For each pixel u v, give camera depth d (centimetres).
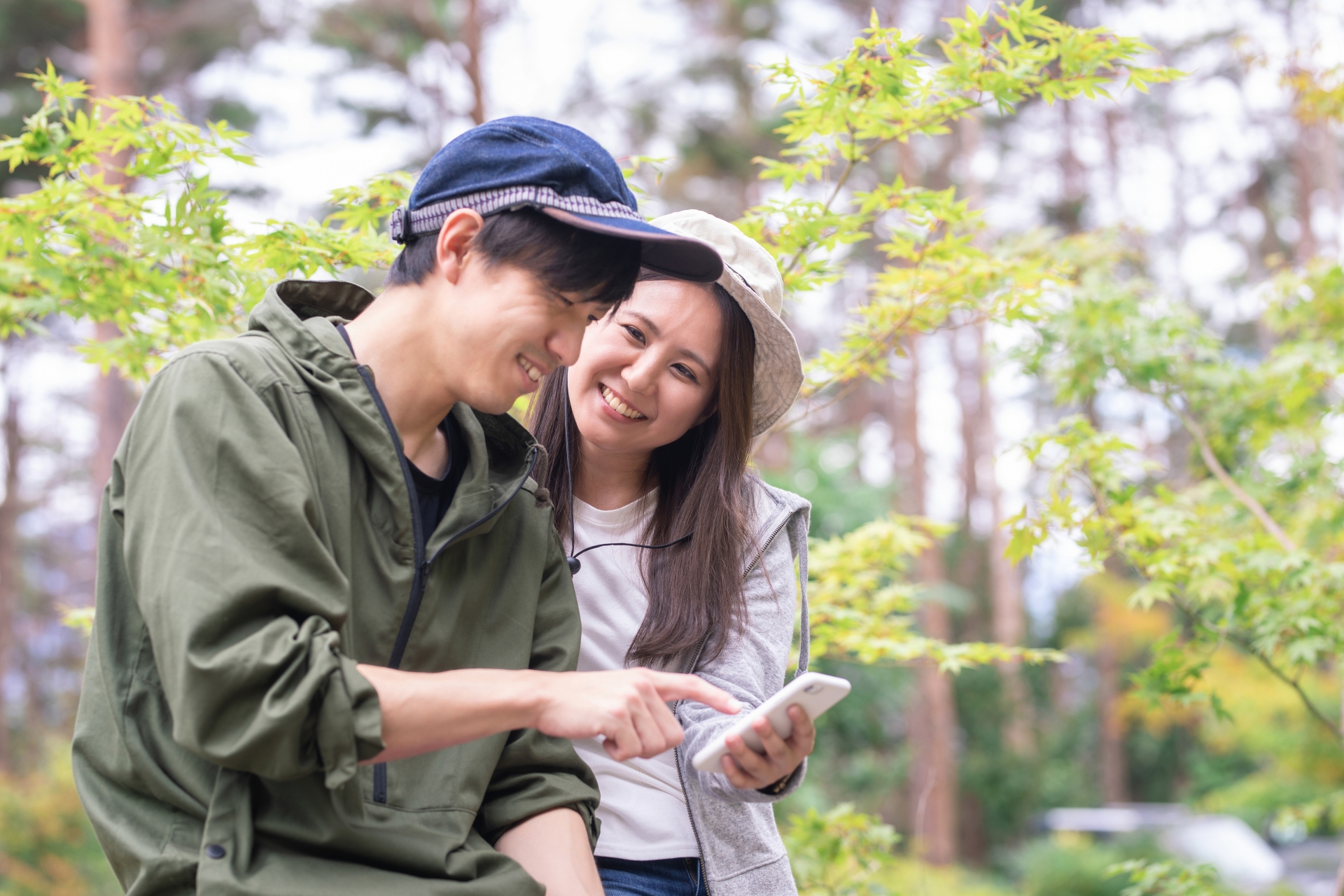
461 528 142
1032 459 346
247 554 119
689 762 172
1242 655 1023
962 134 1600
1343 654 334
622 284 137
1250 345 1956
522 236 133
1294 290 430
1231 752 1559
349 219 266
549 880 144
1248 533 385
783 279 279
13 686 1822
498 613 152
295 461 125
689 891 179
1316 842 1099
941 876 1173
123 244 259
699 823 177
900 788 1586
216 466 123
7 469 1709
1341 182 1775
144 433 127
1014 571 1709
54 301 253
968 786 1681
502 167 136
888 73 262
